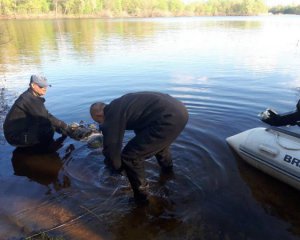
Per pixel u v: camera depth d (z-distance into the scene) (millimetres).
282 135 3994
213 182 3818
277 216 3266
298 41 16000
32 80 4660
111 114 3219
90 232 3059
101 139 4848
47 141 4953
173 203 3465
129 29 27156
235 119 5617
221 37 19641
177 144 4660
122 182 3871
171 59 11703
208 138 4855
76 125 5184
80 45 16141
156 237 2994
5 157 4527
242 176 3953
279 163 3787
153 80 8461
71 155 4547
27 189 3742
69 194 3643
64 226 3129
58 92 7477
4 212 3314
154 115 3250
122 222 3195
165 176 3939
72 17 51406
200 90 7441
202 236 2998
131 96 3357
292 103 6496
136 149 3275
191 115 5797
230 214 3287
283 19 48156
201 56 12289
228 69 9750
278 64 10484
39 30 25734
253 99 6730
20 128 4707
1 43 17172
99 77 8906
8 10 44875
